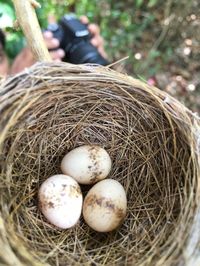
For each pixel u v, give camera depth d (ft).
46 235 0.31
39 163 0.32
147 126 0.32
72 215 0.31
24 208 0.30
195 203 0.27
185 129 0.29
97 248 0.31
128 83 0.30
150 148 0.32
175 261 0.26
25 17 0.29
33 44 0.29
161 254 0.27
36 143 0.31
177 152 0.31
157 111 0.31
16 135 0.29
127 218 0.32
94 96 0.31
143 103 0.31
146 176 0.32
